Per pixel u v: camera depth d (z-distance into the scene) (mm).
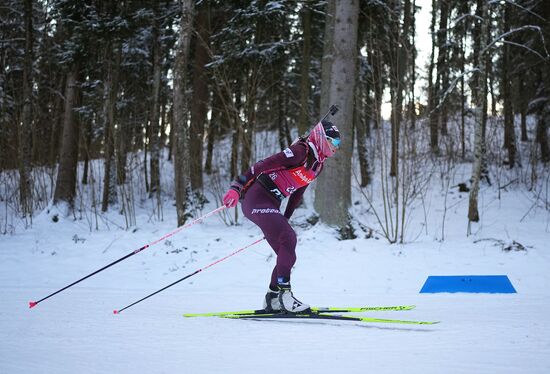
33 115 16203
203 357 2584
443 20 16312
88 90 14719
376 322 3686
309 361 2486
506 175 14914
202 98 13547
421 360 2463
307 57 12781
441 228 10570
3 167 14680
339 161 9438
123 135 15125
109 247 9195
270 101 16281
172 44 14211
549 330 3225
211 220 11625
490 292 5602
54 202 12609
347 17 9562
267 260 7957
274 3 11234
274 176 3803
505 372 2217
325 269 7363
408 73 11430
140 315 4145
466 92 17203
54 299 5273
